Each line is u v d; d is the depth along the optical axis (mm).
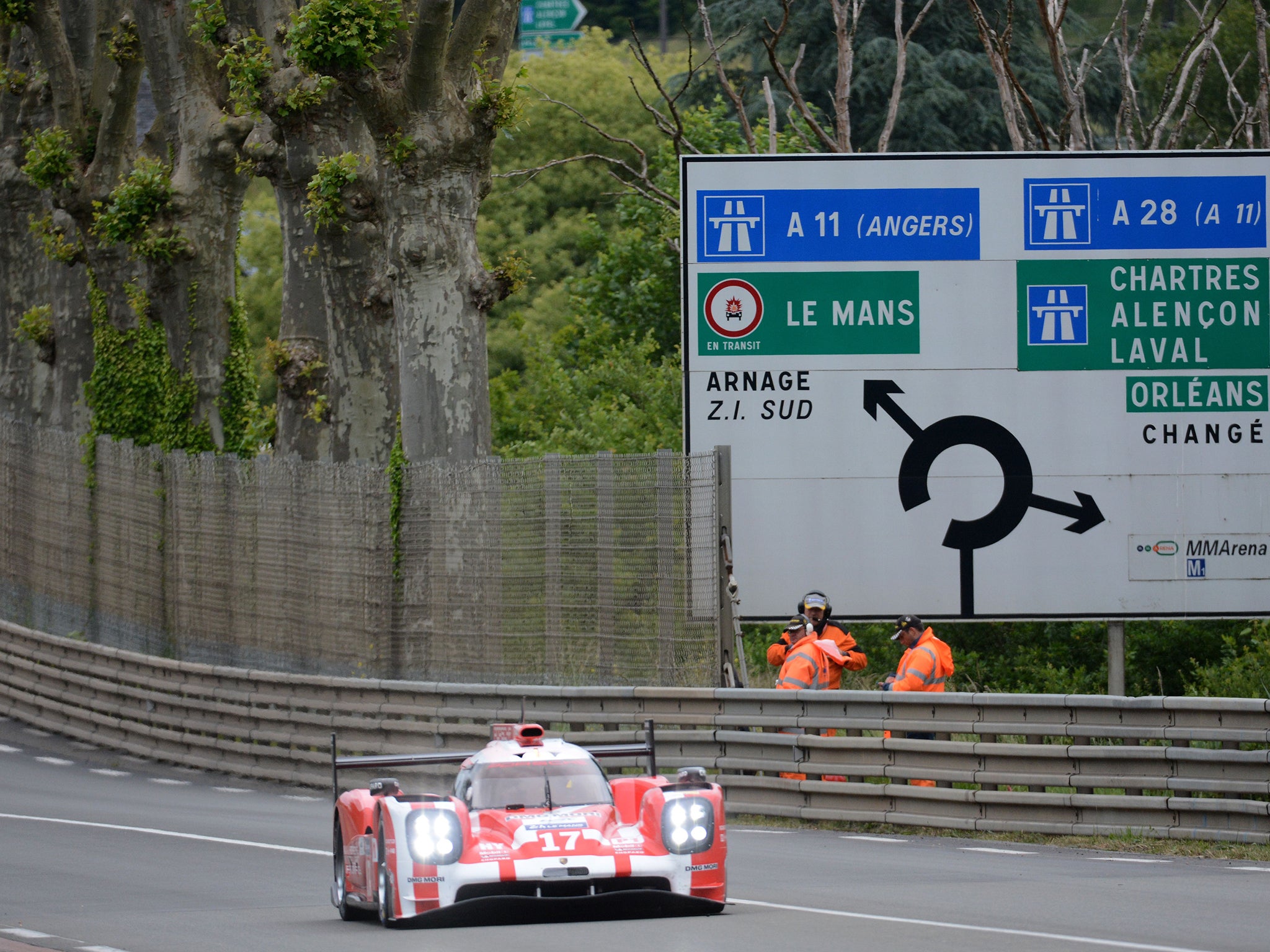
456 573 74312
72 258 119562
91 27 121688
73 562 105250
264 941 33125
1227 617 69188
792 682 59844
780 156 69500
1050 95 158750
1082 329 69625
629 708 62375
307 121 96938
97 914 38375
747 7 175000
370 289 101125
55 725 93375
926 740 53906
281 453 108938
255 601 86500
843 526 69062
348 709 72938
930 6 97812
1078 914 34969
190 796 71750
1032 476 69250
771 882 41469
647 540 66125
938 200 69688
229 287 112438
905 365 69375
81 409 131625
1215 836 47156
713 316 69188
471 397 84188
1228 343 69875
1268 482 69500
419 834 33219
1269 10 154875
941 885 40438
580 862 33188
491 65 86188
